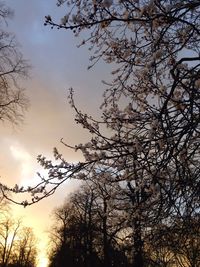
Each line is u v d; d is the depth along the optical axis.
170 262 7.98
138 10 5.62
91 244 33.19
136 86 6.58
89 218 30.62
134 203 6.88
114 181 6.48
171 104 6.13
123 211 7.28
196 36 6.15
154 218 6.38
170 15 5.48
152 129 5.51
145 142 5.77
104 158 6.16
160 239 6.89
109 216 7.62
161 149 5.86
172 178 6.13
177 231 6.61
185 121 5.68
